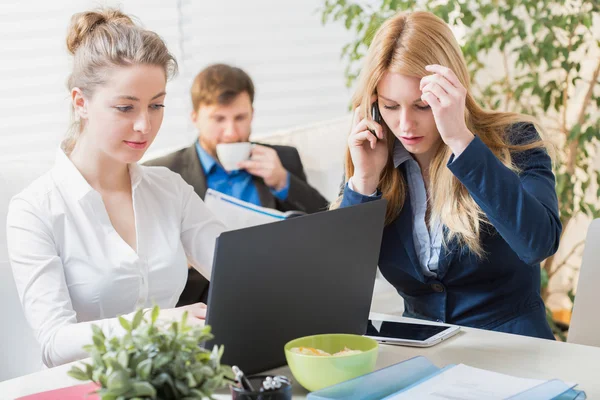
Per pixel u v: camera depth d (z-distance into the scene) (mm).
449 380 1094
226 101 2730
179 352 867
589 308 1640
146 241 1791
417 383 1079
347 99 3484
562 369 1229
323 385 1123
